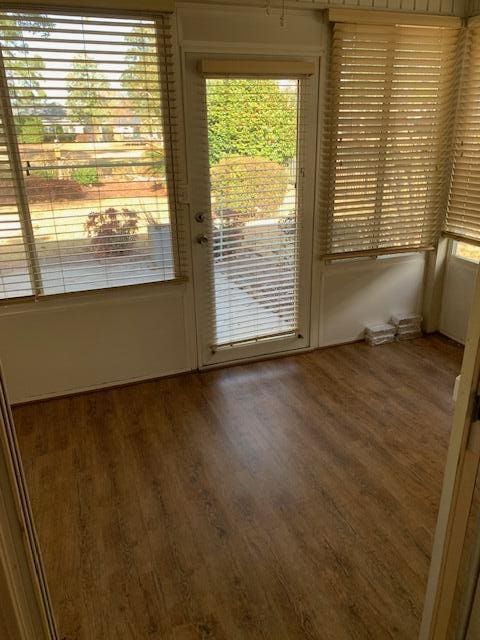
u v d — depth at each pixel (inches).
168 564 71.6
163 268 117.3
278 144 117.8
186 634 61.5
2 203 99.4
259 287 128.7
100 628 62.5
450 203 138.9
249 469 91.7
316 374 128.5
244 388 122.0
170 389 122.2
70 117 99.0
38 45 93.0
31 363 113.6
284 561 71.6
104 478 90.4
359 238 135.0
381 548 73.4
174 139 108.0
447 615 45.9
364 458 94.2
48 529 78.6
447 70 126.5
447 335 150.2
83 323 115.1
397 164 130.7
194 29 103.2
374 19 114.0
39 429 106.2
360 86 119.7
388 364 133.6
